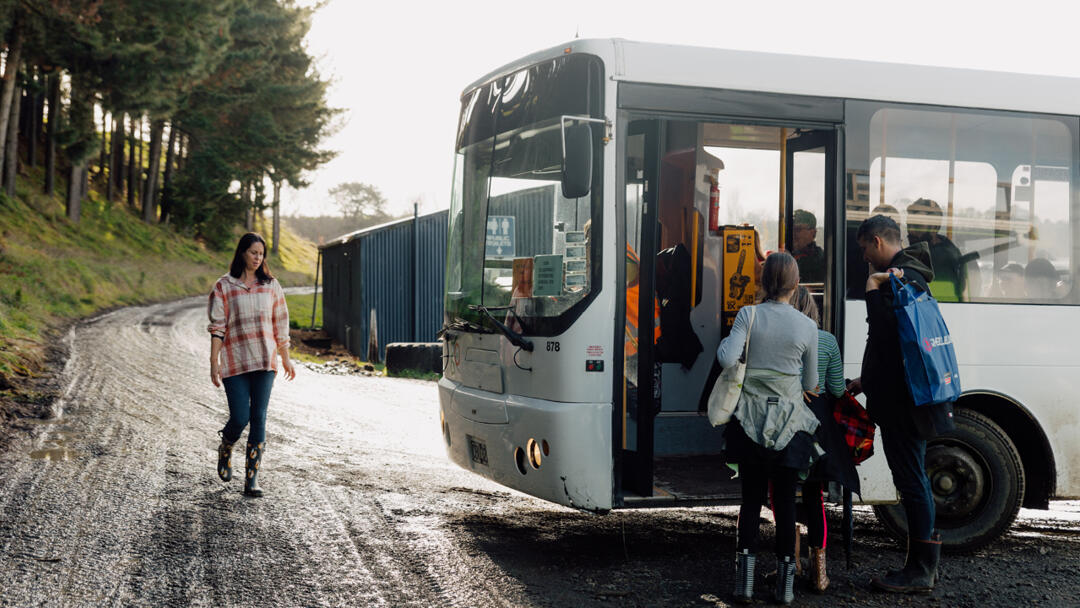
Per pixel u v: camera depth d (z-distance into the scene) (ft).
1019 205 19.75
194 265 179.22
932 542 15.92
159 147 200.85
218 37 109.29
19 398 35.12
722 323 21.20
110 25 93.76
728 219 20.98
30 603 14.15
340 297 96.17
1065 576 17.38
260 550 17.46
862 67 18.97
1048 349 19.57
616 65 17.20
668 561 17.83
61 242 131.23
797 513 18.35
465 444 20.33
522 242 18.61
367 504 21.68
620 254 17.21
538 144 18.30
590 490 16.96
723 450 15.40
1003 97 19.75
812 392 15.57
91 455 25.79
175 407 36.19
